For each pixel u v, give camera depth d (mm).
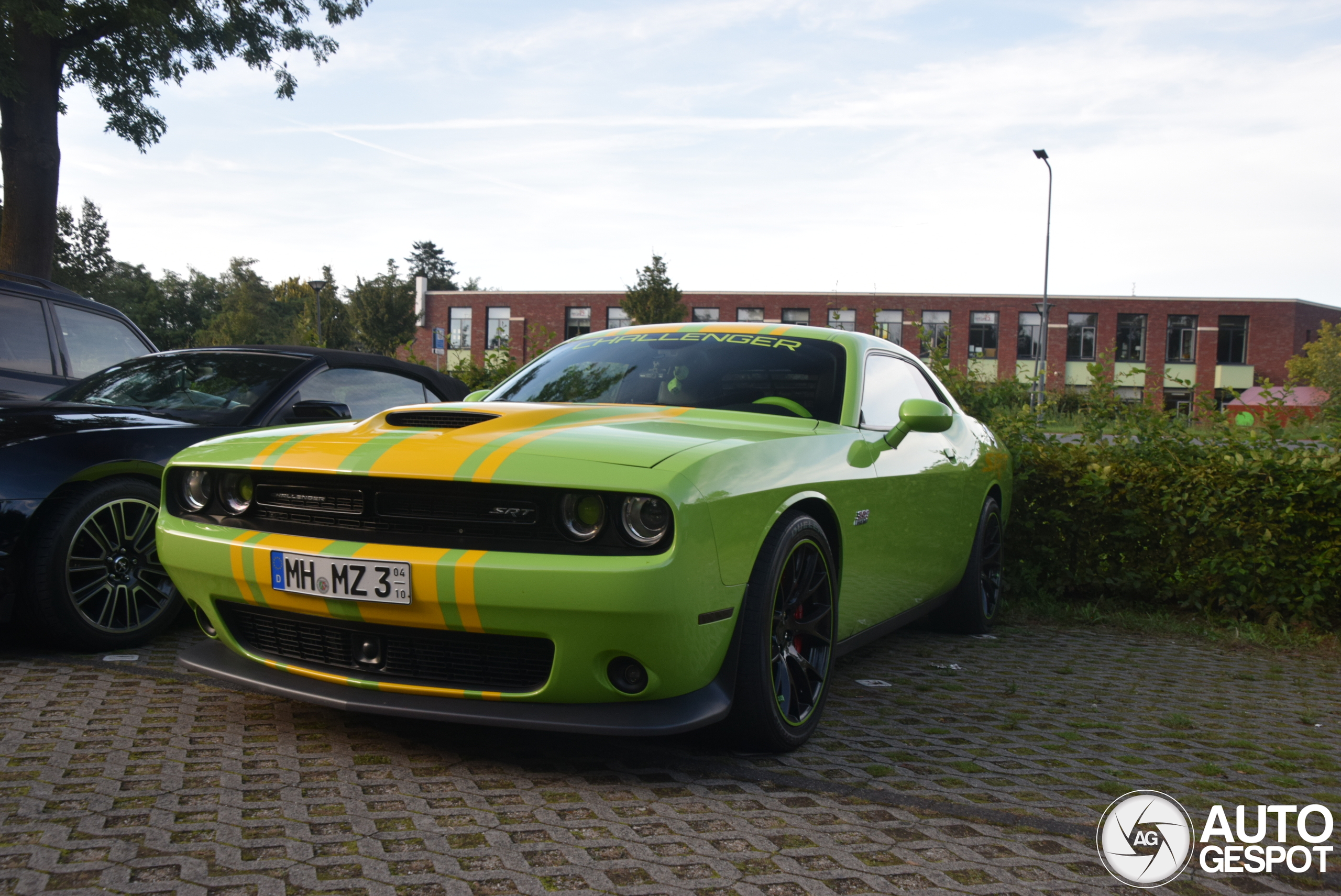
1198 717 3271
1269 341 41781
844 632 3102
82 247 49250
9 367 5168
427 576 2213
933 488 3723
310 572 2340
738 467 2414
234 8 14891
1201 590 4926
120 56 14180
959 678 3699
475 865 1882
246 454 2572
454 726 2738
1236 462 4785
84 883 1749
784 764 2557
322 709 2859
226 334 64312
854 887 1856
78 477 3348
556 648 2201
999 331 42125
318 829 2020
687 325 3791
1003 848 2076
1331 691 3744
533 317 45375
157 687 3043
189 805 2123
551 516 2209
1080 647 4395
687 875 1874
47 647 3502
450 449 2352
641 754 2572
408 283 43781
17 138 12812
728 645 2410
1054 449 5340
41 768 2311
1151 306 41938
